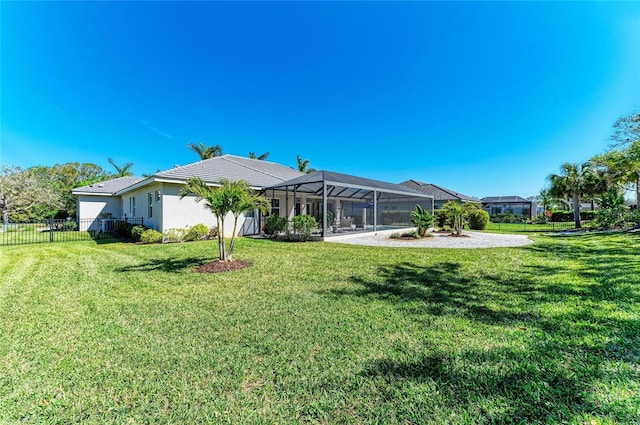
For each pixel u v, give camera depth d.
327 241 12.31
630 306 3.66
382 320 3.44
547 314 3.52
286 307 3.92
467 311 3.71
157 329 3.22
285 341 2.91
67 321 3.47
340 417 1.84
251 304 4.05
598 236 12.70
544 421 1.76
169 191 12.40
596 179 19.48
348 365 2.45
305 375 2.31
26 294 4.58
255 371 2.37
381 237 14.29
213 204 6.60
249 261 7.33
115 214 20.23
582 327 3.10
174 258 7.88
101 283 5.24
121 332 3.15
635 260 6.56
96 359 2.58
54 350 2.75
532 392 2.04
